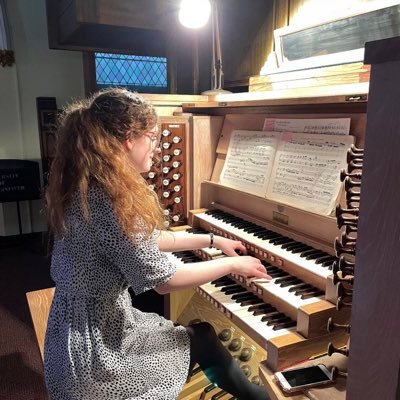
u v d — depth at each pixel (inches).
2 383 76.7
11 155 152.9
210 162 75.4
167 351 45.3
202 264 45.8
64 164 40.8
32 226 159.9
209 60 103.7
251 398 52.5
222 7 93.2
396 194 25.1
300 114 59.5
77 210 39.7
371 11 58.8
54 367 41.1
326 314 43.5
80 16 95.3
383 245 26.5
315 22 67.8
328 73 62.8
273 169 60.2
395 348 26.6
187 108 79.6
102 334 40.7
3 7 139.4
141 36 120.7
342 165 50.3
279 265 53.0
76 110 43.1
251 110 68.9
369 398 29.3
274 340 42.8
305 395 38.1
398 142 24.5
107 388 39.9
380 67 25.0
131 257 39.1
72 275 40.5
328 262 49.7
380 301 27.2
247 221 66.3
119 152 40.3
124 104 41.7
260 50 84.0
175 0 102.6
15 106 149.9
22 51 146.8
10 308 104.4
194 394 63.9
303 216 56.5
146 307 96.3
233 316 49.3
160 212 42.0
